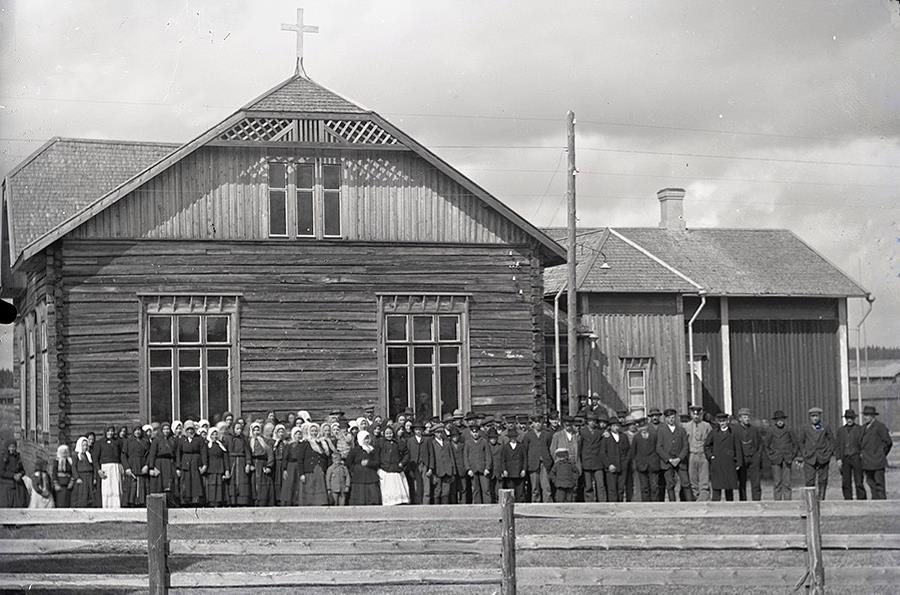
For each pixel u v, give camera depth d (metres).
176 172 23.31
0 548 10.90
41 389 23.91
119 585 10.62
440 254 24.70
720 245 32.97
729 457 18.77
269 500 18.78
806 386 30.75
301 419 22.09
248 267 23.56
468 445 18.70
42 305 23.31
